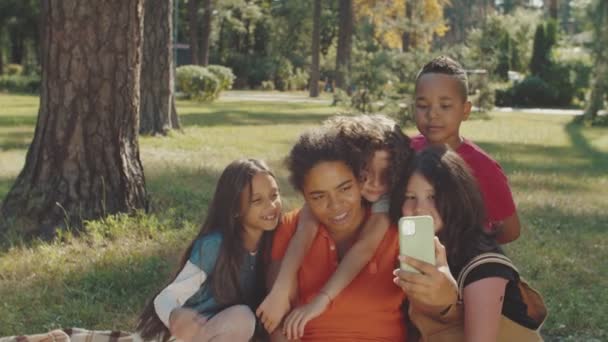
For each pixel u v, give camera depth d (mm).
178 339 3447
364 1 44406
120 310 5711
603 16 26562
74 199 7801
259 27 60406
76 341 4055
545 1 66500
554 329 5645
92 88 7797
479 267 3004
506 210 4145
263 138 17922
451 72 4188
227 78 35094
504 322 3121
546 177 13258
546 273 7090
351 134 3307
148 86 17031
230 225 3543
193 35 42969
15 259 6883
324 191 3242
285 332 3199
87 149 7855
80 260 6859
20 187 7914
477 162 4141
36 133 7930
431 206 3117
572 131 23047
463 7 71938
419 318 3143
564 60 38594
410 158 3324
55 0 7668
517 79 39500
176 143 16047
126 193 8094
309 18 59875
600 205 10906
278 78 56625
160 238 7574
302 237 3381
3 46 47938
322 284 3383
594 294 6555
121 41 7840
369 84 25156
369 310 3291
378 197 3340
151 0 16859
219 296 3553
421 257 2885
